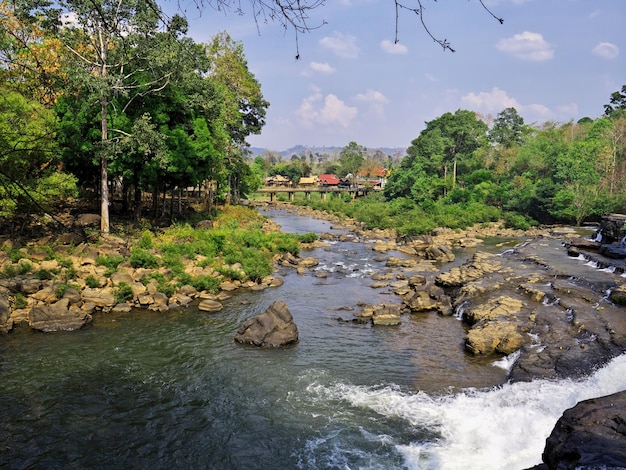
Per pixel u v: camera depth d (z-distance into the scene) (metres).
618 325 21.52
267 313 23.09
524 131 117.06
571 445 9.03
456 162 94.94
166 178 41.53
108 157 34.00
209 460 13.59
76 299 25.72
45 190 29.73
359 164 148.75
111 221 40.75
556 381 17.22
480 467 12.83
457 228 62.62
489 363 20.19
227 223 50.22
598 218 64.25
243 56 63.75
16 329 23.02
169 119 40.12
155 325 24.34
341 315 26.86
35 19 30.80
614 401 10.27
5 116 24.59
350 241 55.25
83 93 36.44
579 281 29.42
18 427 14.92
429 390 17.69
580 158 67.62
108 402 16.58
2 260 28.48
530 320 23.25
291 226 68.44
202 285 30.28
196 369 19.33
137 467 13.25
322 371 19.34
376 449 13.98
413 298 28.42
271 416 15.88
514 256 41.22
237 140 64.88
